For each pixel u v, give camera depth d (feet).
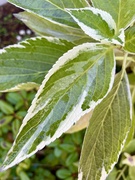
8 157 0.38
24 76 0.47
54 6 0.45
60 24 0.45
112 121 0.47
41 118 0.38
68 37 0.52
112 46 0.42
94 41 0.51
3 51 0.46
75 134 0.79
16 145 0.38
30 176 0.83
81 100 0.40
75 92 0.40
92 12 0.39
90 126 0.47
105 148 0.47
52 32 0.52
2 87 0.47
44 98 0.38
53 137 0.39
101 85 0.41
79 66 0.40
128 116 0.47
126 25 0.43
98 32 0.40
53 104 0.39
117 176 0.74
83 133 0.80
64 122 0.39
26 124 0.38
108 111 0.48
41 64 0.47
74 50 0.40
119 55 0.54
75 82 0.40
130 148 0.71
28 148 0.38
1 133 0.86
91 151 0.48
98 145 0.47
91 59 0.41
